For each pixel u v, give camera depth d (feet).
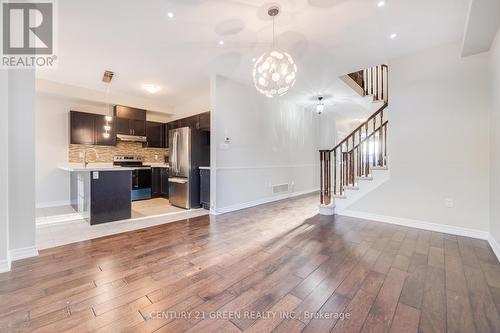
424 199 10.70
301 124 21.52
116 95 17.62
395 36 9.36
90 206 11.22
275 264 7.11
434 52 10.33
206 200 15.01
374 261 7.31
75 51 10.59
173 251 8.12
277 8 7.59
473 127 9.54
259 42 9.86
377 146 13.98
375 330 4.34
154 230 10.53
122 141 19.12
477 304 5.10
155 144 20.58
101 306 5.06
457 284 5.93
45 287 5.79
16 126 7.25
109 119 17.31
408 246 8.57
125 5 7.38
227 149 14.48
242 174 15.57
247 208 15.46
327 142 24.84
